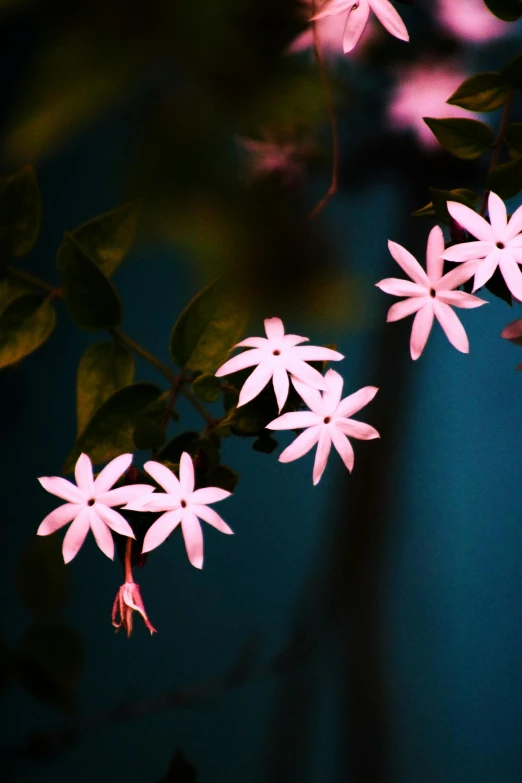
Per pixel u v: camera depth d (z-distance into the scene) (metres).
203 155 0.77
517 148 0.80
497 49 0.96
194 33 0.75
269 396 0.79
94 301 0.81
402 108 0.94
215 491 0.78
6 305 0.82
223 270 0.80
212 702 1.13
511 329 0.78
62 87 0.75
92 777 1.05
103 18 0.75
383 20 0.79
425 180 0.96
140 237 0.80
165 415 0.80
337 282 0.82
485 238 0.77
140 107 0.76
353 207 0.98
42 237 1.09
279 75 0.77
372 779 1.14
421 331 0.77
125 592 0.78
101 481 0.77
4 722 0.98
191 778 0.87
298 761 1.14
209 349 0.81
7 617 0.92
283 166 0.83
